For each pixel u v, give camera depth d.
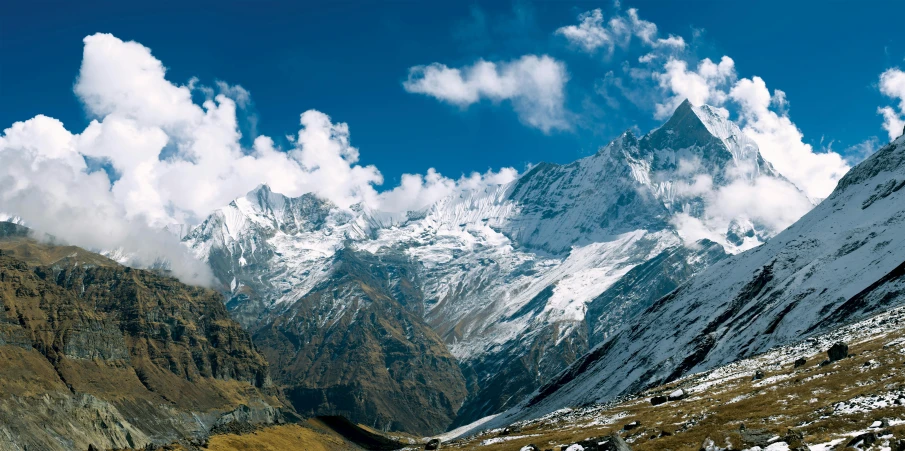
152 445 171.88
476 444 178.25
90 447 170.75
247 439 199.25
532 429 190.00
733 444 86.44
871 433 76.00
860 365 118.69
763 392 124.00
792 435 84.56
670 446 99.44
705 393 155.25
